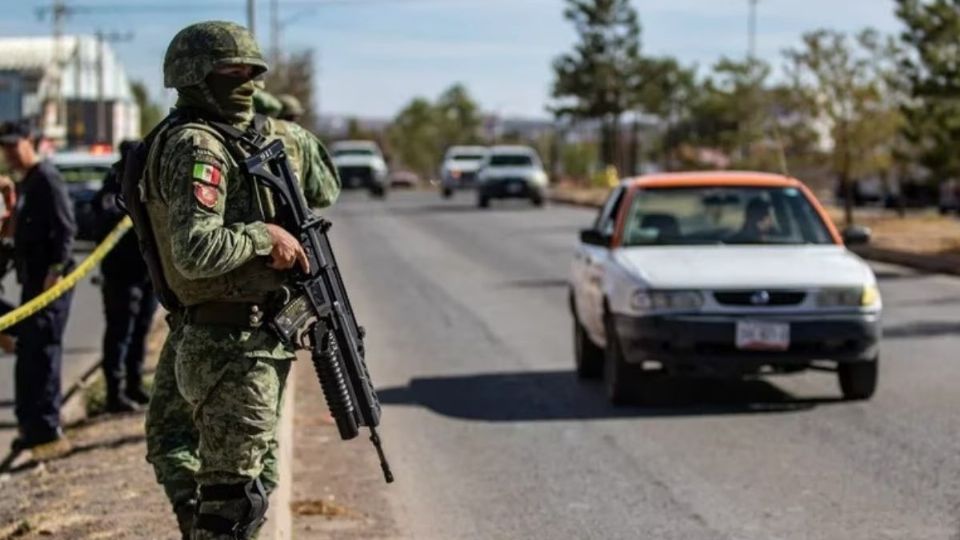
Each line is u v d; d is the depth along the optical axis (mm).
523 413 20406
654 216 22266
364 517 14797
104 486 15477
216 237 8664
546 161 169000
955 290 37375
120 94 177125
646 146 150000
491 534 14109
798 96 63969
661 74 123938
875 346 19953
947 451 17219
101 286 21141
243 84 9227
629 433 18781
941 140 55625
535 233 60469
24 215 17531
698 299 19578
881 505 14836
